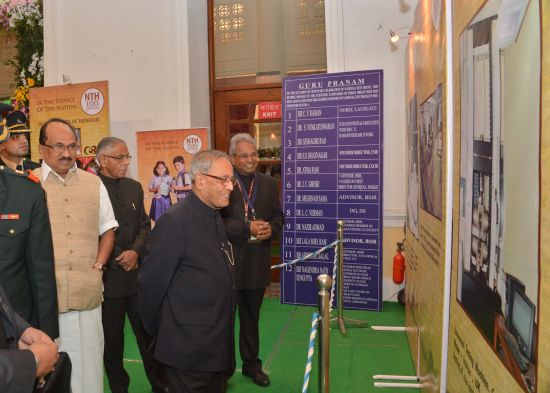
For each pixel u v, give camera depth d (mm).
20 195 1782
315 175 4332
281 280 4461
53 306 1879
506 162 1075
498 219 1134
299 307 4570
